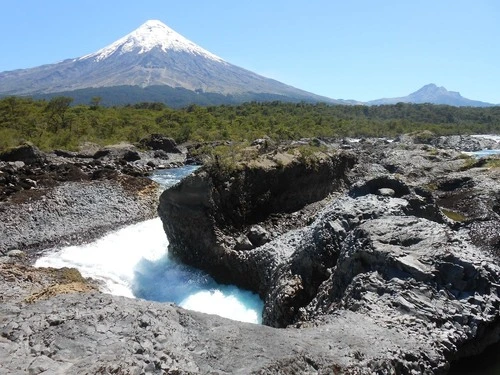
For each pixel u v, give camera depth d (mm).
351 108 167875
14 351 8273
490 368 10570
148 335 9094
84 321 9352
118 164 47250
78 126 74062
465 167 38000
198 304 18031
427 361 9680
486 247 17562
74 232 26688
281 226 22578
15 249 23797
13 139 57781
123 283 19875
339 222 16562
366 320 10859
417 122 140500
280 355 8930
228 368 8477
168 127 90312
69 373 7508
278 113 128750
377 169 34500
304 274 15828
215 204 20797
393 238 13609
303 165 25234
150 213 31734
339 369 8844
